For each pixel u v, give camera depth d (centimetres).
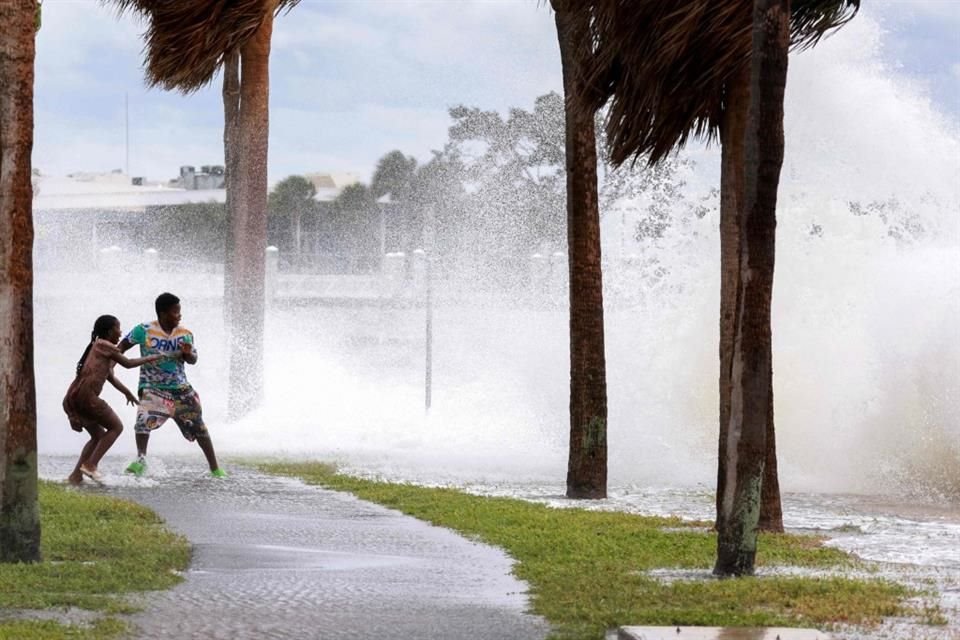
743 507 1218
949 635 947
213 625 968
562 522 1588
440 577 1202
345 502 1770
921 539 1552
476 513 1644
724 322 1597
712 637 905
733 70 1546
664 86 1588
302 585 1148
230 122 3281
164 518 1568
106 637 909
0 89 1191
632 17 1577
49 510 1534
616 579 1182
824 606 1042
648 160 1675
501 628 973
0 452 1202
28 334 1208
